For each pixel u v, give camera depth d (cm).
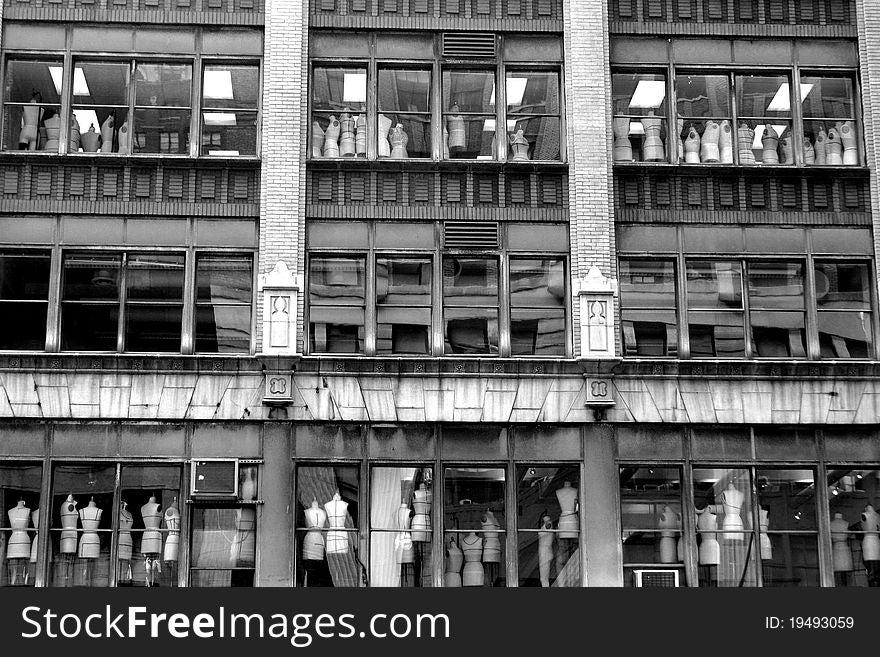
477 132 2280
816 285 2252
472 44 2302
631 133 2302
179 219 2194
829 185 2281
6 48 2233
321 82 2281
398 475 2125
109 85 2242
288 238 2173
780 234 2261
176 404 2102
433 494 2116
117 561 2059
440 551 2092
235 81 2256
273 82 2230
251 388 2119
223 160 2202
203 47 2258
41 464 2077
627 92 2319
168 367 2112
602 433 2145
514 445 2138
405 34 2302
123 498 2081
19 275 2158
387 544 2100
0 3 2231
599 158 2242
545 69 2309
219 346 2161
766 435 2169
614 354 2156
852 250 2258
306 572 2081
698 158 2300
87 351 2134
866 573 2131
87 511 2072
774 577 2127
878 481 2161
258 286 2169
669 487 2147
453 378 2145
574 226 2222
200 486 2066
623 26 2323
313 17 2284
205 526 2088
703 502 2148
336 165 2228
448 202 2238
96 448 2084
